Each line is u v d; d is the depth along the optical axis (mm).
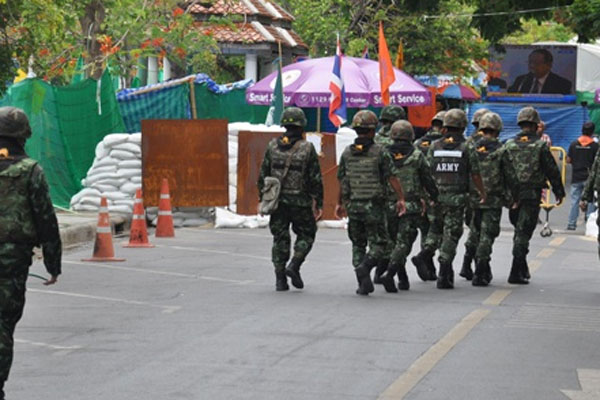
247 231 36094
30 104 35938
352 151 21828
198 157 36469
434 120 25062
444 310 20219
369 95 52656
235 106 52656
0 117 12922
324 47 67312
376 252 21922
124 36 46938
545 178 23953
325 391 13672
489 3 30531
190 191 36531
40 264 26703
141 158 36625
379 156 21672
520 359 15820
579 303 21500
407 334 17625
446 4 66625
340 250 30734
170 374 14648
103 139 38219
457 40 67625
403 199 21812
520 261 24234
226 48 60625
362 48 63531
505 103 80750
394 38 66438
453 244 23203
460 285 23984
